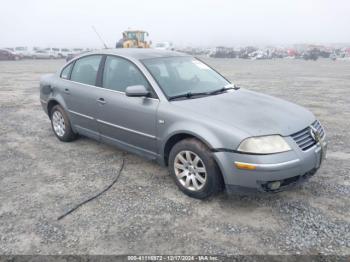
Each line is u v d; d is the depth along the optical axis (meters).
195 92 4.12
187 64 4.71
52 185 4.05
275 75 18.44
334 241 2.92
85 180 4.18
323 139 3.71
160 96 3.89
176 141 3.85
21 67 24.92
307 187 3.92
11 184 4.09
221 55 49.47
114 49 4.90
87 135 5.10
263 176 3.12
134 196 3.77
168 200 3.66
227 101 3.89
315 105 9.01
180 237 3.01
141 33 31.41
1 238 3.02
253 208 3.47
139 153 4.27
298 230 3.08
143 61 4.30
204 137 3.37
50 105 5.78
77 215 3.38
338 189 3.87
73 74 5.25
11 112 8.14
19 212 3.45
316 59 41.09
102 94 4.54
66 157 4.98
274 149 3.16
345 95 10.78
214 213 3.39
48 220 3.29
